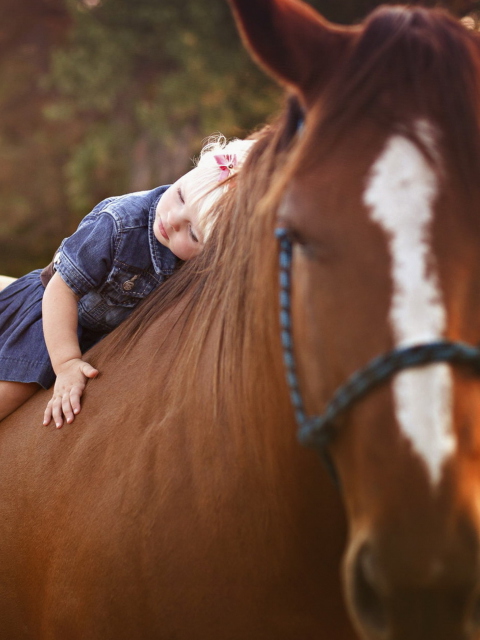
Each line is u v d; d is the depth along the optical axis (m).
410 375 0.88
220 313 1.30
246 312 1.20
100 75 11.04
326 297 0.94
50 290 1.65
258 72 10.47
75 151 12.36
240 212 1.26
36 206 13.42
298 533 1.16
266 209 1.07
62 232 13.36
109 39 11.01
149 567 1.29
